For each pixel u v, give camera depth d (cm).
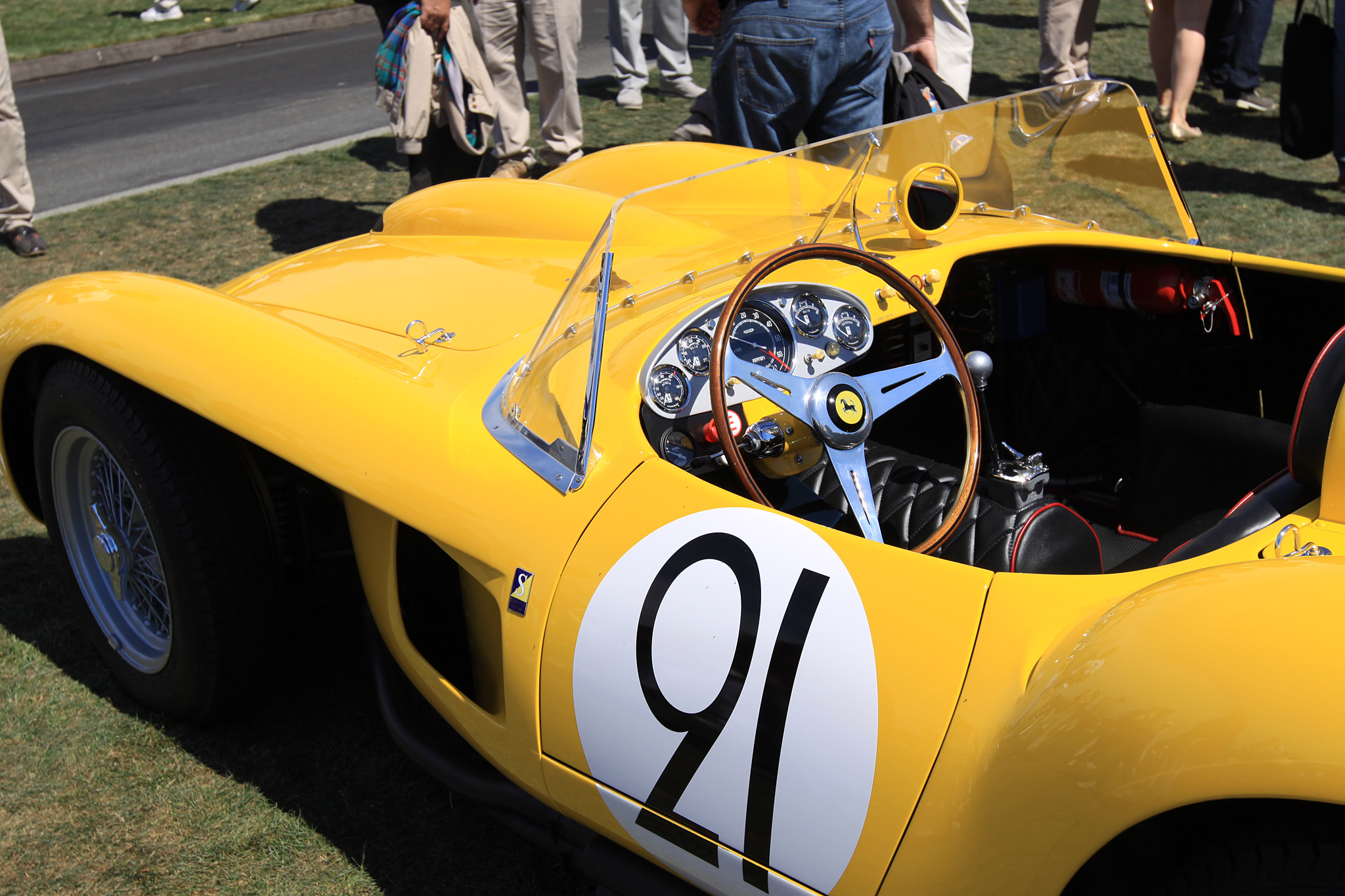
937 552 193
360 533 211
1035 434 287
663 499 171
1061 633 140
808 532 161
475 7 604
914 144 245
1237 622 122
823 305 216
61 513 254
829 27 386
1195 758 115
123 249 590
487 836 221
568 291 198
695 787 158
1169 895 128
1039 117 260
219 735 248
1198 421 251
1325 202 602
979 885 135
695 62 1016
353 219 632
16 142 572
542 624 172
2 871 211
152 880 209
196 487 219
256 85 1087
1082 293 272
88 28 1460
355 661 274
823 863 147
